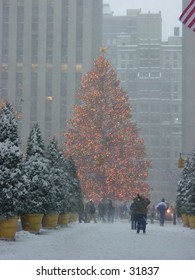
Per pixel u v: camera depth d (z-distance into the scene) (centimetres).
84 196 5597
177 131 18375
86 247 1744
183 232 2816
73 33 12544
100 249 1684
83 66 12475
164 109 18775
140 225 2523
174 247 1822
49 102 12425
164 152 18188
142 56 19575
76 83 12456
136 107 18825
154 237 2275
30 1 12656
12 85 12456
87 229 2816
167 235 2473
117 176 5444
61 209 2997
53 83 12456
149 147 18238
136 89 19338
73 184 3825
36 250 1638
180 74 19425
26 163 2508
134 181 5631
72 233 2453
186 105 9969
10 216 1952
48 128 12331
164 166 17938
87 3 12612
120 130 5712
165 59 19675
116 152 5644
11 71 12494
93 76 5975
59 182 3030
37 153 2569
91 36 12556
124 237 2217
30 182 2433
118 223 4347
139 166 5759
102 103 5812
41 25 12594
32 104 12412
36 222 2405
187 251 1692
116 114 5775
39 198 2428
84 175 5556
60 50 12525
